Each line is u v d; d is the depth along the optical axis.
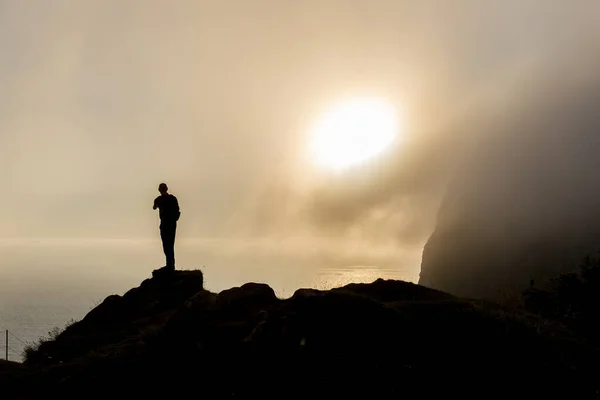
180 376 9.71
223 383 9.30
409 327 11.07
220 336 10.88
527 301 16.47
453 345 10.57
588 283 15.93
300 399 8.62
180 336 10.84
